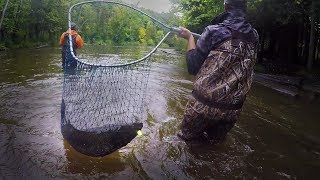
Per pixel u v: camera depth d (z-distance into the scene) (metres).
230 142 1.93
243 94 1.54
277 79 5.17
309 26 6.92
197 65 1.54
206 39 1.49
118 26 20.06
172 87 3.77
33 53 8.75
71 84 1.75
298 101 3.47
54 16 15.47
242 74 1.50
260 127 2.32
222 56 1.47
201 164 1.62
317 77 5.39
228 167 1.60
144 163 1.60
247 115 2.65
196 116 1.59
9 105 2.52
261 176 1.54
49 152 1.67
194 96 1.58
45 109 2.45
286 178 1.53
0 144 1.74
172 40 20.09
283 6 5.56
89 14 16.67
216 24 1.56
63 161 1.58
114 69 1.65
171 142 1.85
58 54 8.59
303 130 2.33
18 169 1.47
